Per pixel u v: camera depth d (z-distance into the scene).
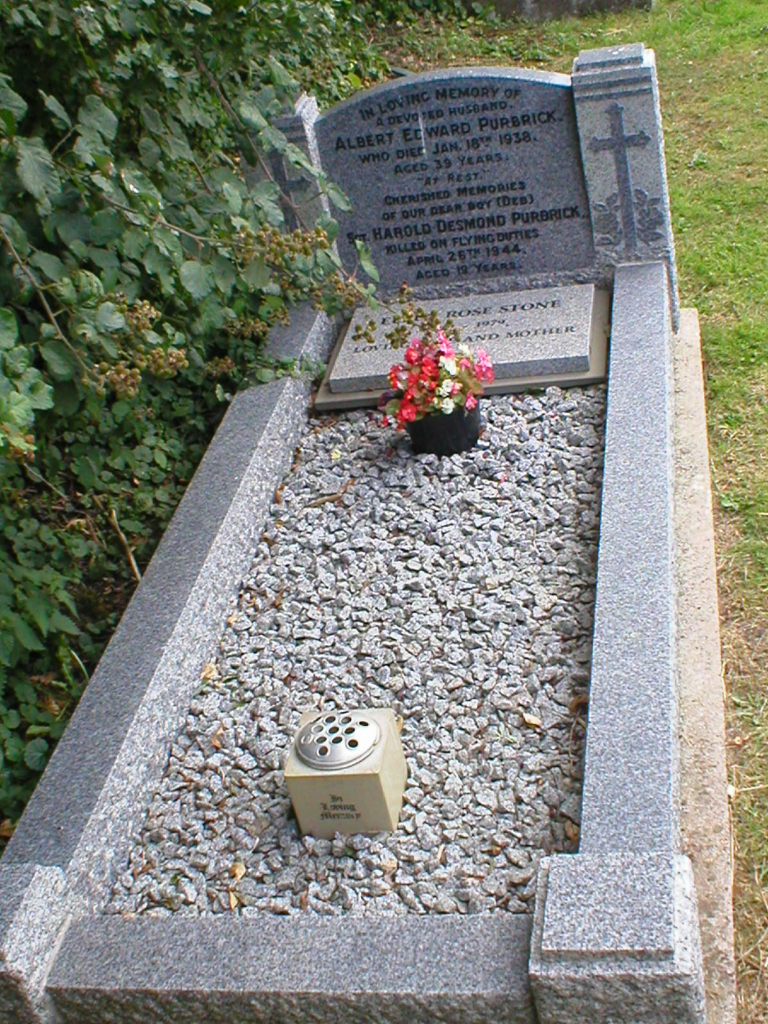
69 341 2.35
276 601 2.44
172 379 2.97
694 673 2.17
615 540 2.22
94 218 2.41
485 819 1.90
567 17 5.67
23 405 1.91
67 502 2.73
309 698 2.19
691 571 2.39
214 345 3.08
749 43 4.99
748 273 3.42
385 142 3.16
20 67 2.56
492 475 2.67
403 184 3.21
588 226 3.16
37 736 2.25
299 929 1.68
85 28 2.43
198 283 2.51
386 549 2.51
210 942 1.69
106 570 2.62
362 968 1.61
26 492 2.72
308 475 2.81
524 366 2.92
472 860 1.85
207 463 2.67
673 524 2.36
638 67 2.89
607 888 1.57
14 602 2.32
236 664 2.31
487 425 2.84
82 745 2.02
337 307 2.93
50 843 1.86
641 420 2.53
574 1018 1.54
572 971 1.50
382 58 5.28
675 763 1.82
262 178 3.26
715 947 1.71
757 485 2.64
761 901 1.85
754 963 1.77
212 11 2.82
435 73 3.07
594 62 2.94
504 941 1.60
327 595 2.42
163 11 2.69
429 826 1.91
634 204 3.09
